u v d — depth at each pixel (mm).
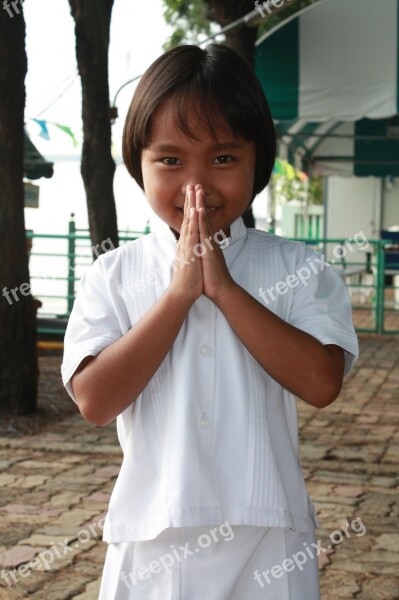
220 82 1366
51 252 8891
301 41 7500
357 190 16391
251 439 1393
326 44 7469
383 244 10094
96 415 1405
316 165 12430
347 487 4047
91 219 6527
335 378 1402
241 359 1421
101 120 6422
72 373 1420
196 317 1433
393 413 5836
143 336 1351
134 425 1438
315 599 1464
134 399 1396
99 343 1420
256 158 1473
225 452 1390
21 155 5230
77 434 5055
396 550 3240
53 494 3926
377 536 3387
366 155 12008
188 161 1395
